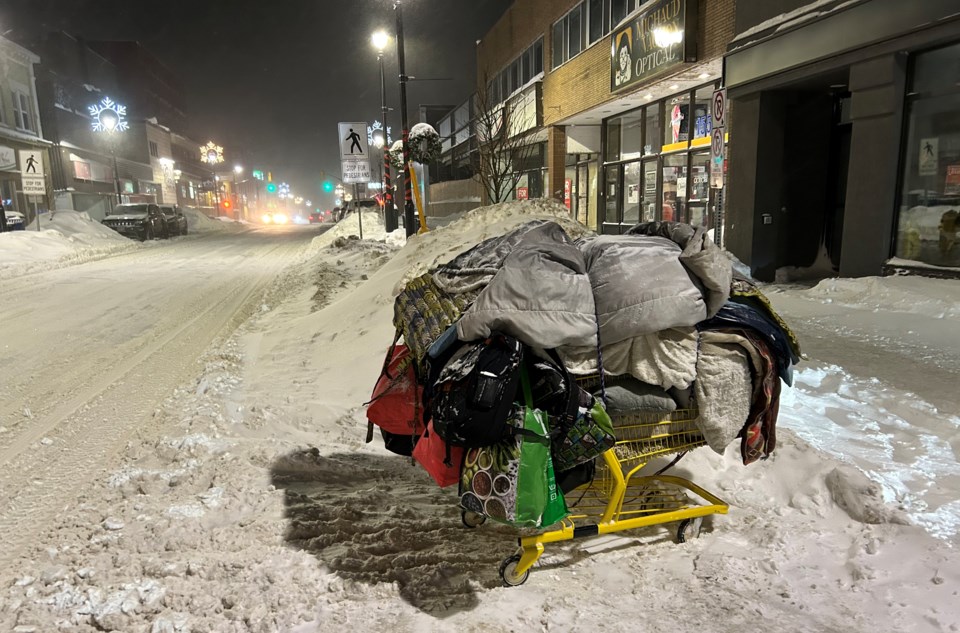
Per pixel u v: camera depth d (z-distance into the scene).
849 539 3.10
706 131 15.82
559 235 3.19
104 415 5.63
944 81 8.31
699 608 2.66
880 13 8.70
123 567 3.02
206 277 15.74
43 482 4.24
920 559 2.82
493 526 3.53
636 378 3.04
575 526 3.04
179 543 3.29
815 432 4.17
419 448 3.02
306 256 20.80
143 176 55.88
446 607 2.73
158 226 31.48
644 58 15.77
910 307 7.27
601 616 2.64
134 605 2.69
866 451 3.87
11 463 4.56
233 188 106.44
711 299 3.00
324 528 3.44
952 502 3.26
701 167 15.97
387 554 3.21
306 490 4.05
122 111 48.59
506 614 2.67
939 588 2.62
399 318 3.40
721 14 12.95
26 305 11.46
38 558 3.15
